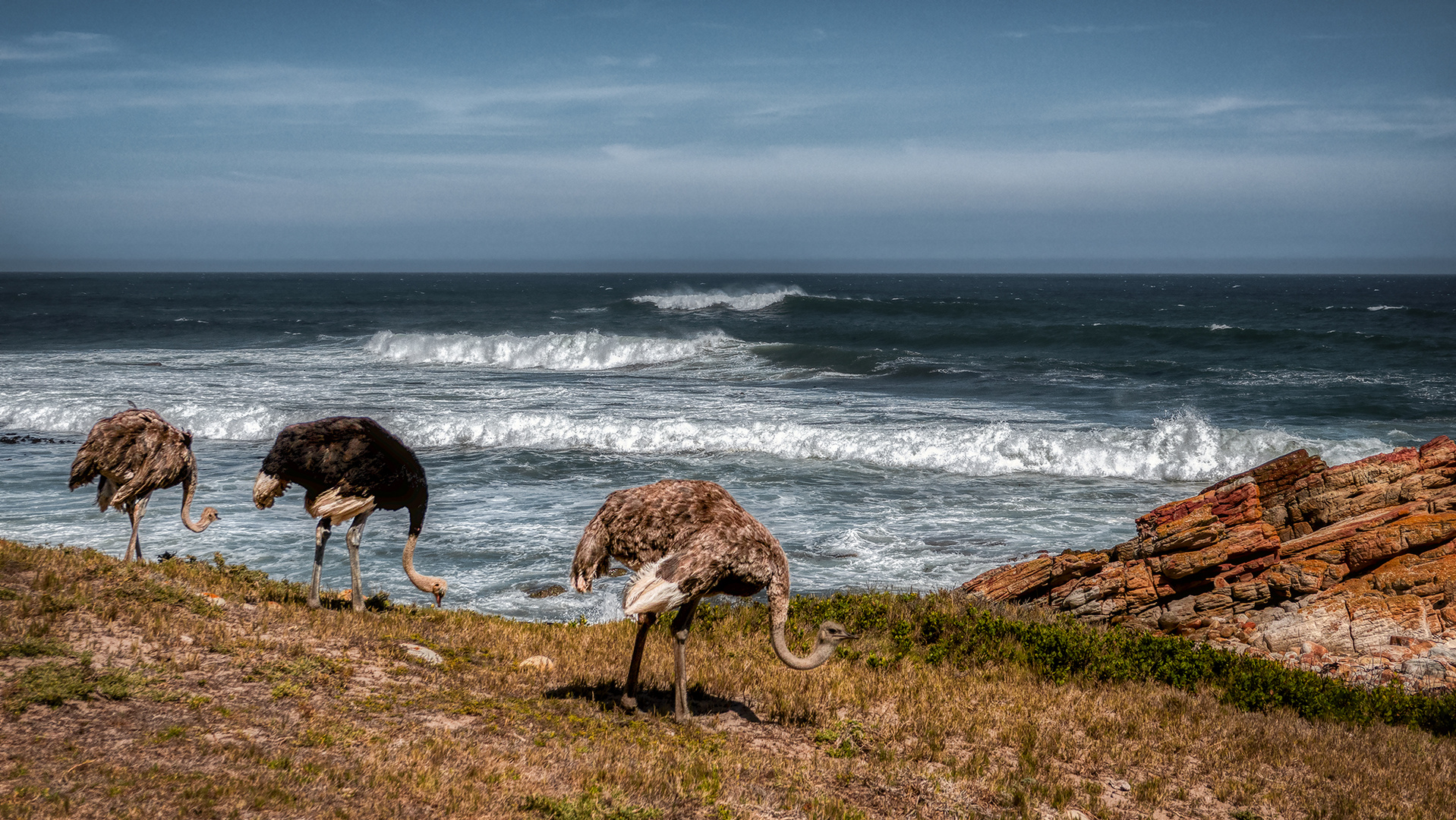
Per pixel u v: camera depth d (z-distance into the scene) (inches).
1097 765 294.4
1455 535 533.6
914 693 348.5
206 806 188.4
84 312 3304.6
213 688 262.5
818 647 283.7
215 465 925.2
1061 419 1189.1
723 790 242.2
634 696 305.4
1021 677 390.3
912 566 650.2
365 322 2896.2
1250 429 1058.7
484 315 3196.4
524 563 633.0
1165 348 2005.4
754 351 1923.0
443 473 919.0
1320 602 518.6
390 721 261.9
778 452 1032.2
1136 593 540.4
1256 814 264.8
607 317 3063.5
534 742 262.8
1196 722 343.3
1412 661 462.9
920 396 1411.2
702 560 269.3
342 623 356.5
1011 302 4357.8
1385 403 1314.0
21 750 203.9
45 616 289.4
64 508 727.7
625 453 1021.8
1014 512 797.2
